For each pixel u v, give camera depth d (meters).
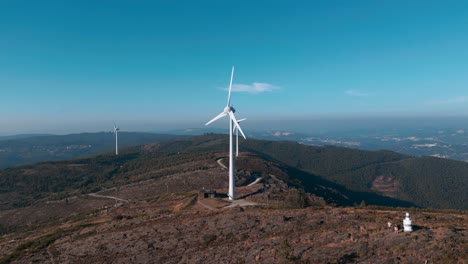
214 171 178.50
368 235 47.34
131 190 175.62
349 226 53.03
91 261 57.19
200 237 58.53
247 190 127.06
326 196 175.62
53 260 61.25
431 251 39.09
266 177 170.75
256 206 88.56
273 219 61.09
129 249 58.91
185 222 68.81
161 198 131.38
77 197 183.00
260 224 59.69
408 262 37.47
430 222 53.97
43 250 69.88
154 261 52.09
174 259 51.47
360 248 42.31
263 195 115.00
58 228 97.94
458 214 67.56
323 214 62.59
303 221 58.56
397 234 45.16
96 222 96.06
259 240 52.62
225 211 77.00
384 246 42.47
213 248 53.03
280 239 50.72
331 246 44.88
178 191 156.25
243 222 61.75
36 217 158.75
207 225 63.97
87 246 64.75
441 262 36.81
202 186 157.00
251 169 187.25
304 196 85.81
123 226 76.69
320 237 48.94
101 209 135.88
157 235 63.59
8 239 101.94
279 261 41.00
